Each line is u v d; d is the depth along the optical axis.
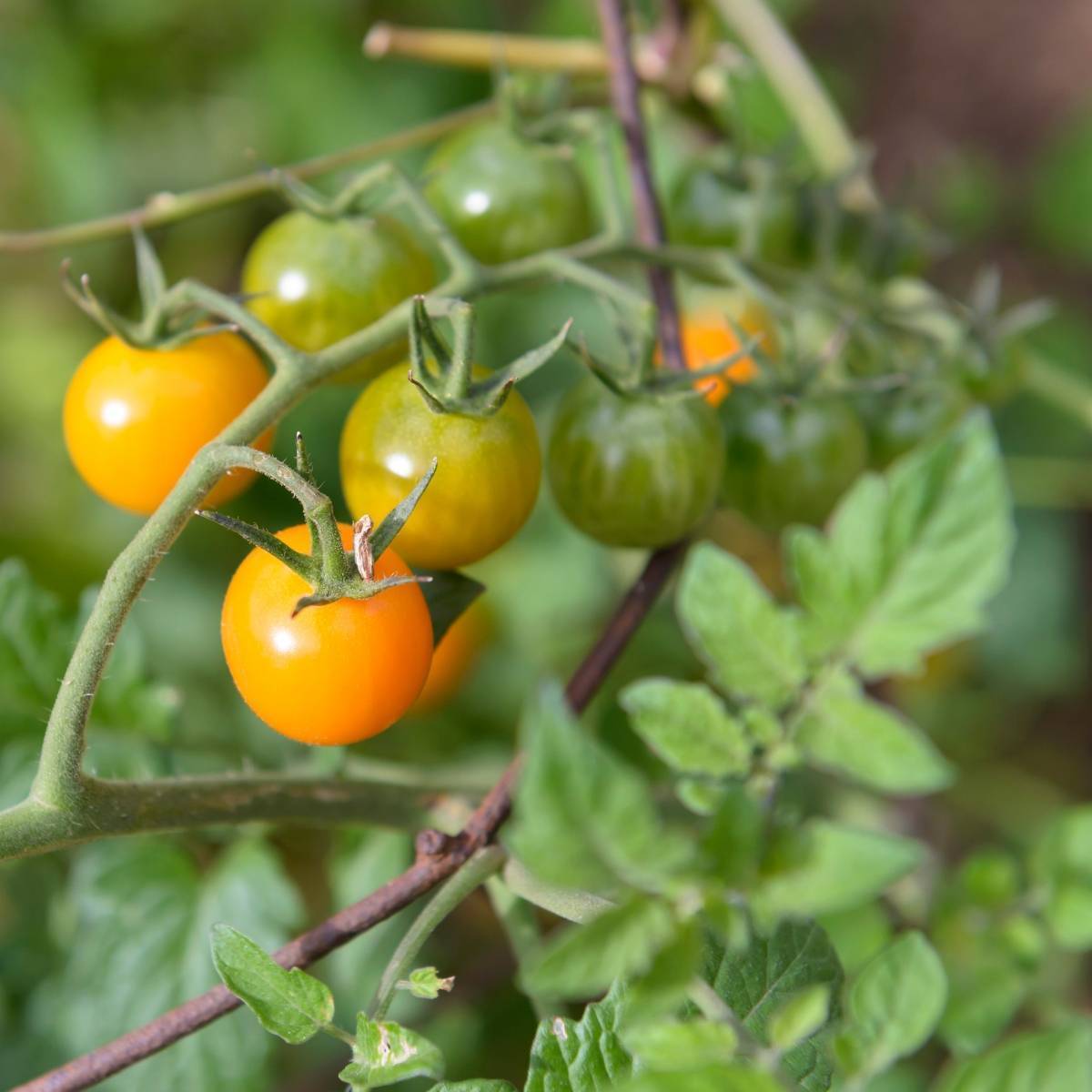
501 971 0.38
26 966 0.36
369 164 0.49
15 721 0.32
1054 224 0.55
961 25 0.62
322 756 0.31
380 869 0.33
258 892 0.32
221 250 0.52
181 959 0.32
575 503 0.29
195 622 0.44
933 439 0.33
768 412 0.31
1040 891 0.30
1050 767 0.50
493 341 0.45
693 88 0.40
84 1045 0.32
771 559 0.44
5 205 0.52
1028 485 0.46
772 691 0.26
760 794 0.26
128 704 0.32
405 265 0.30
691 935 0.23
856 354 0.34
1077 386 0.37
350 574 0.25
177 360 0.28
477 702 0.43
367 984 0.35
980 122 0.61
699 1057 0.24
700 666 0.41
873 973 0.24
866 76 0.62
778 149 0.35
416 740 0.41
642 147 0.32
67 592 0.46
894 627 0.26
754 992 0.26
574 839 0.22
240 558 0.45
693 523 0.29
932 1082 0.37
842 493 0.31
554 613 0.44
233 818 0.27
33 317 0.51
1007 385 0.36
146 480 0.29
